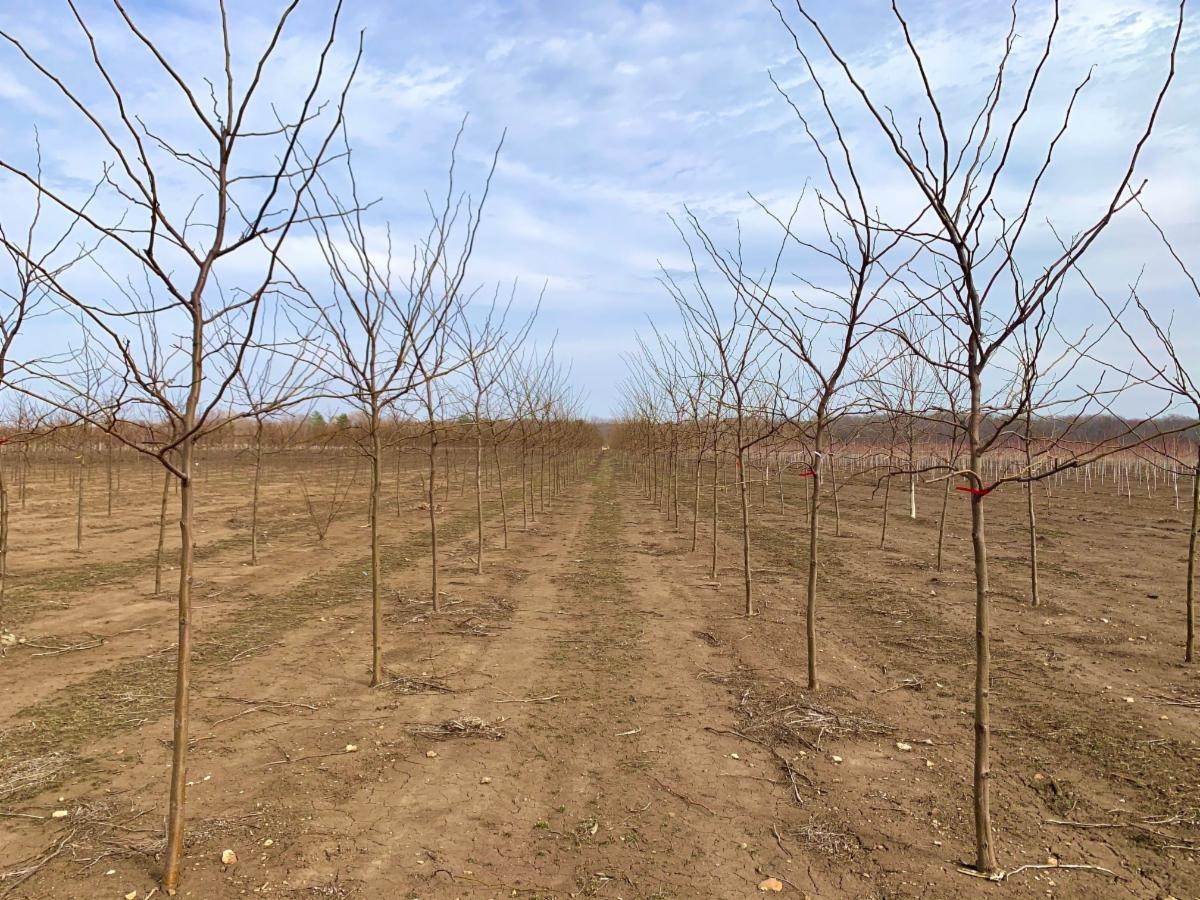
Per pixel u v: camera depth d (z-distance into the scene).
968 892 3.43
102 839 3.84
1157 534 15.05
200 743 5.09
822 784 4.53
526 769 4.75
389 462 43.00
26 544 13.71
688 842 3.89
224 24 3.14
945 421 4.16
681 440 20.33
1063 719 5.43
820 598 9.72
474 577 11.35
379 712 5.71
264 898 3.38
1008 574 11.02
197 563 12.28
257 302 3.18
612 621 8.61
